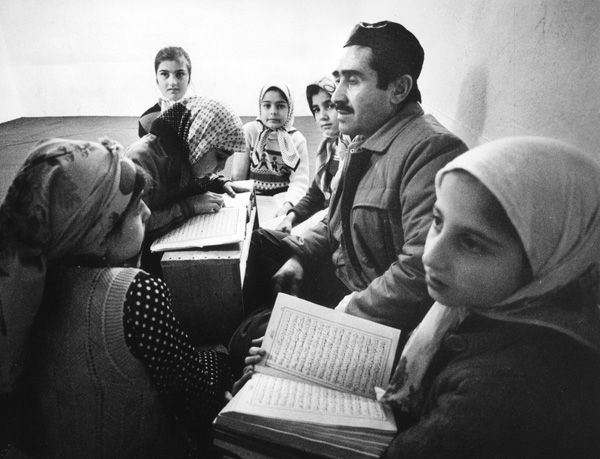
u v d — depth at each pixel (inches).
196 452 45.6
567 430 25.6
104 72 183.9
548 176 25.5
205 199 65.2
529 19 29.2
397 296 41.7
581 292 23.9
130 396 38.0
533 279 26.5
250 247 62.6
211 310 58.4
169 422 43.3
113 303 35.6
